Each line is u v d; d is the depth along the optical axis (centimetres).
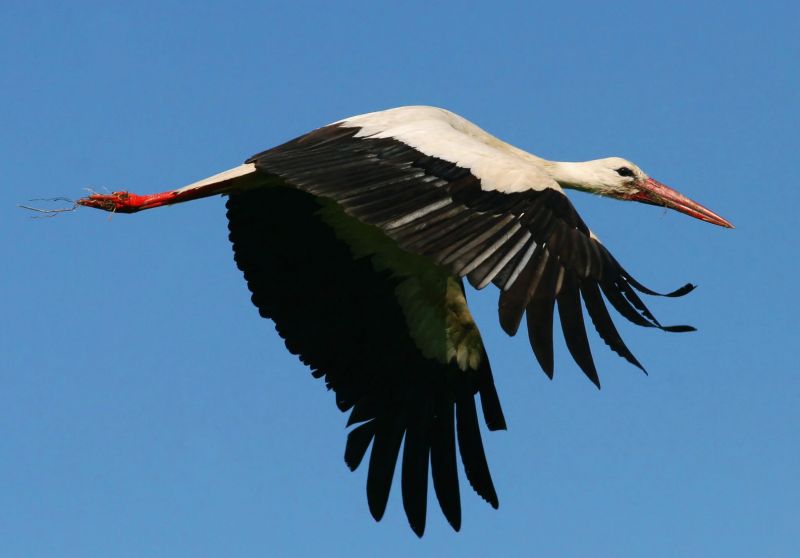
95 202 1200
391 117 1170
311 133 1169
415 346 1328
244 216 1289
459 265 988
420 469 1323
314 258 1308
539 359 952
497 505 1305
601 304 995
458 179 1041
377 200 1033
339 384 1329
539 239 1005
